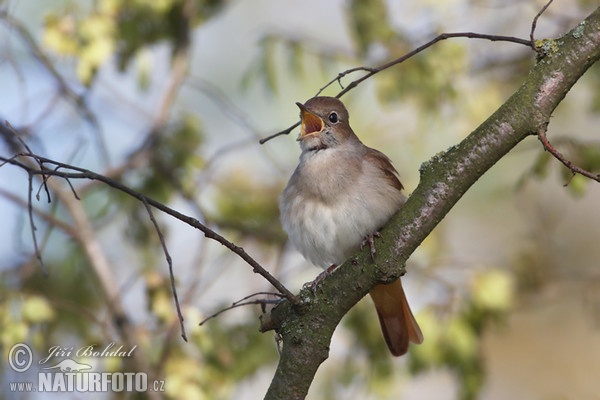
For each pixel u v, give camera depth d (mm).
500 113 6242
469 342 10312
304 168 8805
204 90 11828
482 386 10445
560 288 13914
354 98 12773
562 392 15641
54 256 11625
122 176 11688
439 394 15484
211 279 12047
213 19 13336
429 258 11617
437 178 6383
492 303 10383
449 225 15078
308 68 12906
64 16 10578
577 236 15281
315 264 9086
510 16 13219
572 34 6211
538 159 9867
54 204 11242
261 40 12086
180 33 12109
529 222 14781
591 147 9711
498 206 15297
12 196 10227
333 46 12641
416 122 13688
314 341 6715
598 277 13125
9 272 11016
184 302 10328
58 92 11141
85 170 6105
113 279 10445
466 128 12812
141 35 11531
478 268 10906
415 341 9008
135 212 11758
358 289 6621
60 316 10680
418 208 6434
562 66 6164
